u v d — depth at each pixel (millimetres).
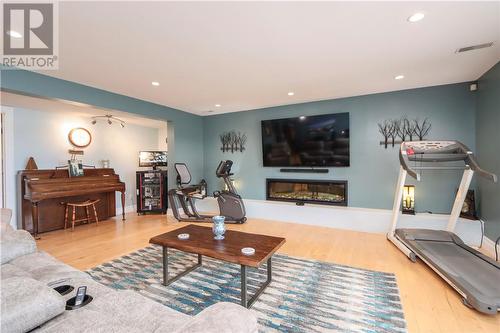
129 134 5656
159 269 2521
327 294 2045
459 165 3482
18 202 3934
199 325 824
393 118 3789
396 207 3254
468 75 3088
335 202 4266
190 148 5242
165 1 1579
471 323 1671
